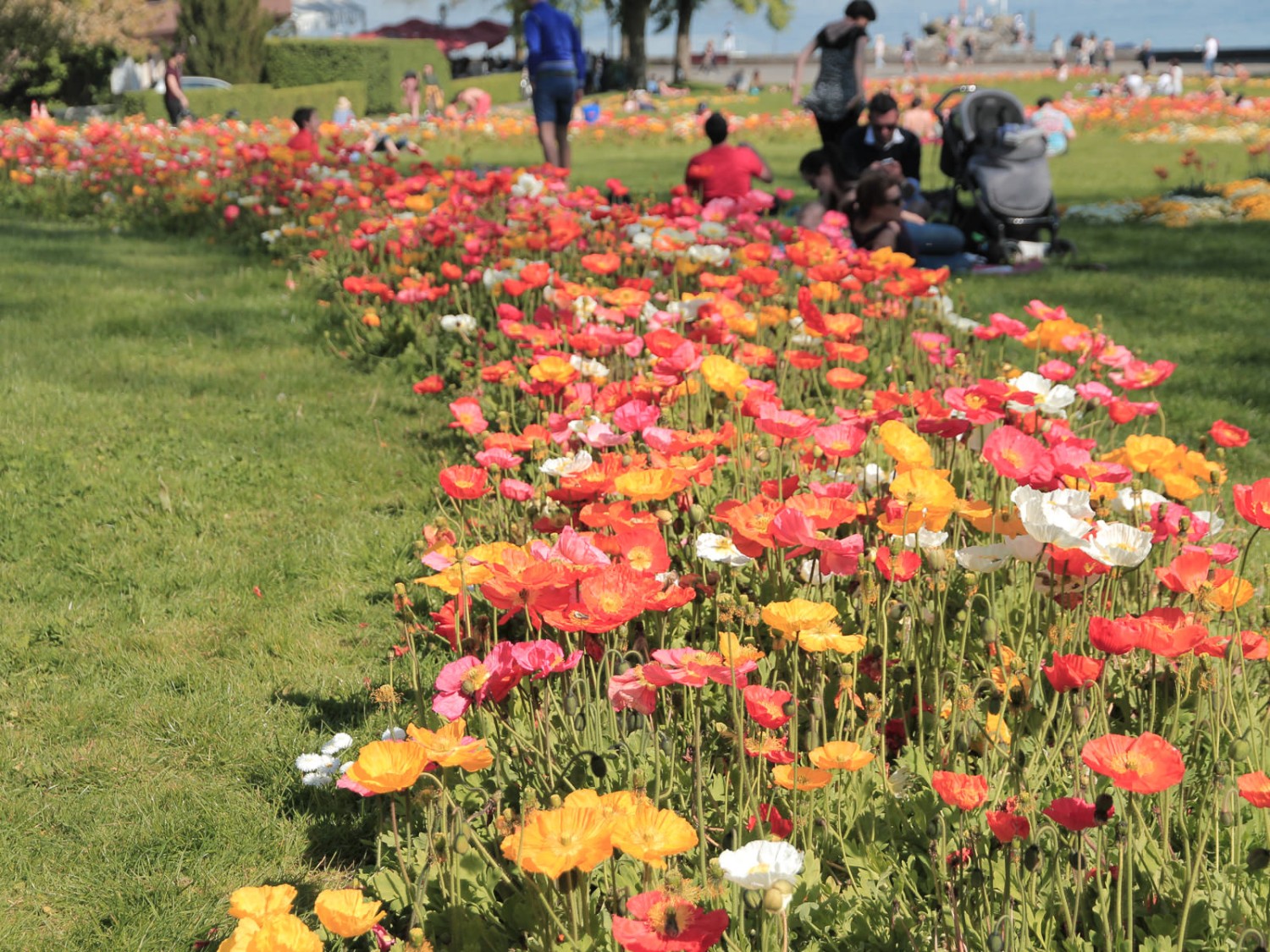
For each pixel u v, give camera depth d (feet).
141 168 41.45
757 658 7.22
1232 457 17.37
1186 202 44.96
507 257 21.44
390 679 9.96
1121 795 7.11
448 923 6.68
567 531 7.85
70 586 13.64
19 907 8.46
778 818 6.78
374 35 208.33
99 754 10.36
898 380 16.53
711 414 14.32
